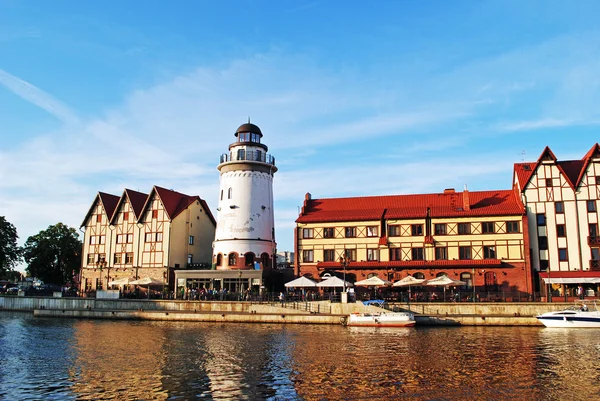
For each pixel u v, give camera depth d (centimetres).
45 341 3422
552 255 5038
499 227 5131
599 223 4994
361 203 5884
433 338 3466
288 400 1992
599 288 4844
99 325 4381
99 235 6888
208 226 7250
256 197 5984
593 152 5116
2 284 10088
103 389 2147
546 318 4034
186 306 4950
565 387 2147
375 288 5025
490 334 3653
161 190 6694
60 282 7850
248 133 6131
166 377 2352
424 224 5344
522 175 5347
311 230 5666
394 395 2047
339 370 2477
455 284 4522
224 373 2427
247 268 5759
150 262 6450
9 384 2233
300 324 4341
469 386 2169
